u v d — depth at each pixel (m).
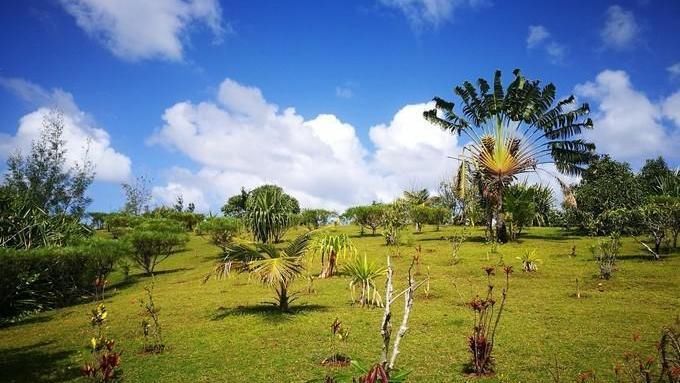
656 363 6.13
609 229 24.69
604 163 29.88
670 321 8.48
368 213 29.20
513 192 24.45
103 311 7.61
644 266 14.84
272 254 10.05
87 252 14.74
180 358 7.20
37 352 8.23
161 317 10.51
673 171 26.72
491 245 21.52
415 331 8.33
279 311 10.17
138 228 23.19
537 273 14.55
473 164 25.09
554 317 9.06
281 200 22.56
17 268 12.48
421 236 27.66
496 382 5.74
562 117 24.61
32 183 25.22
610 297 10.84
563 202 26.23
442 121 25.89
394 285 13.30
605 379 5.66
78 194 26.48
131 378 6.34
